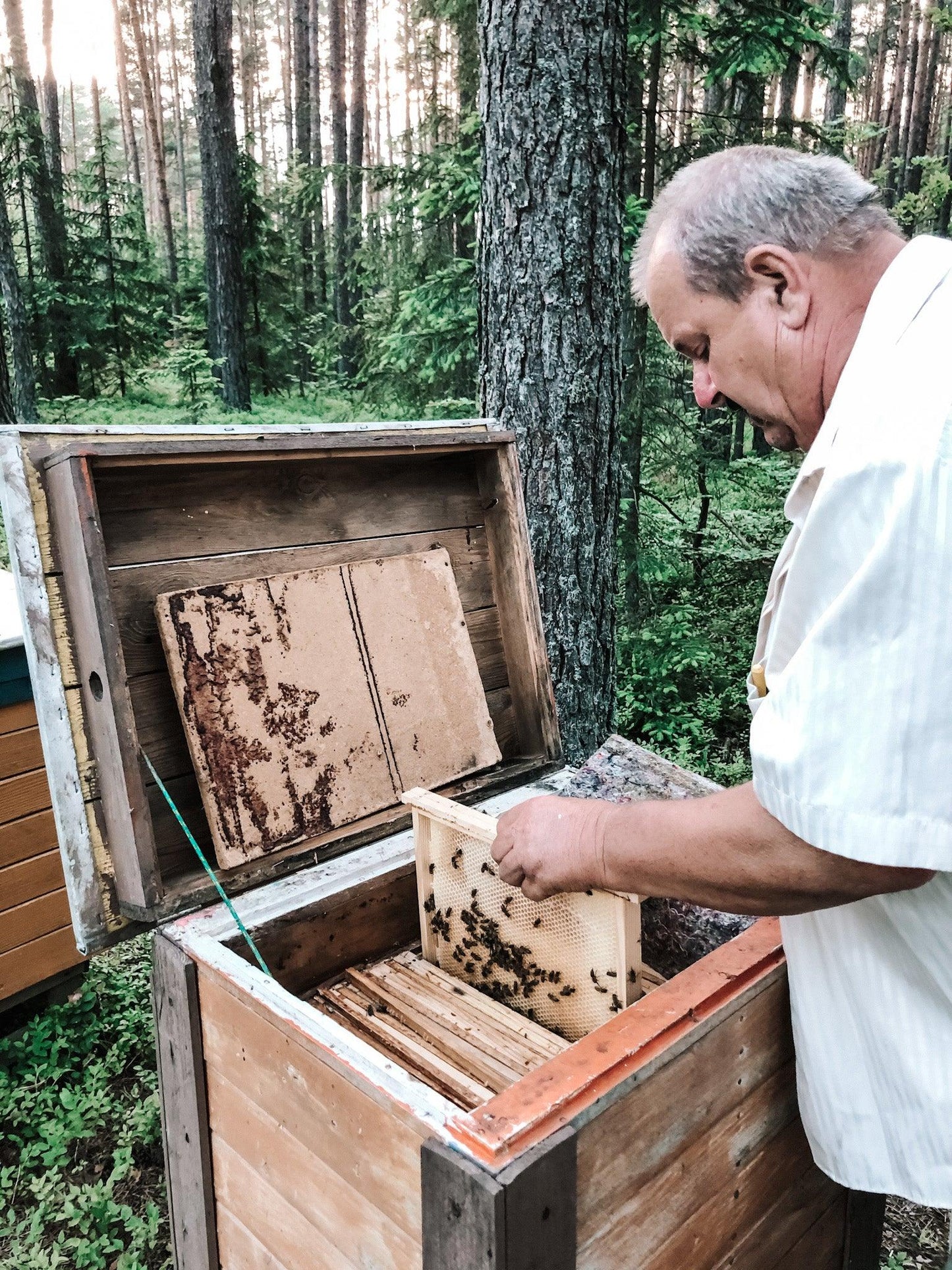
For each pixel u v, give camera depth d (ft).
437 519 5.67
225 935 4.19
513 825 3.59
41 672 3.88
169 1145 4.40
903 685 2.33
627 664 15.83
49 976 7.90
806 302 2.88
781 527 20.72
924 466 2.31
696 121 19.52
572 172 8.22
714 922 4.49
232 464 4.69
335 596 4.96
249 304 45.80
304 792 4.68
